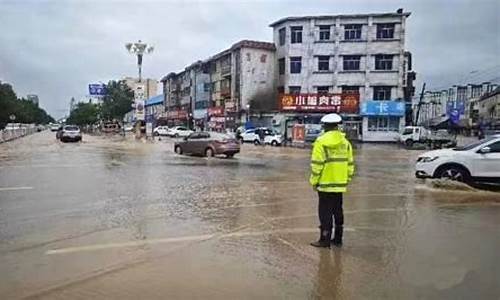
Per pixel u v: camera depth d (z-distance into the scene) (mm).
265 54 57750
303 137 40281
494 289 5176
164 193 12039
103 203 10453
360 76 51875
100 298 4852
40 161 22203
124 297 4883
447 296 4973
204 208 9977
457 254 6535
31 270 5738
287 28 54344
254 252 6609
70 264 5980
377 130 49938
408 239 7387
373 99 51625
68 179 14859
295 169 19078
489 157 13461
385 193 12461
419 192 12664
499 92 61125
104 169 18328
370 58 51531
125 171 17578
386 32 51156
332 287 5227
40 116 158250
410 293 5055
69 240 7164
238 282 5371
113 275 5574
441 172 13898
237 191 12555
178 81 85812
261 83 58000
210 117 65438
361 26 51750
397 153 33844
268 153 30766
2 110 52969
